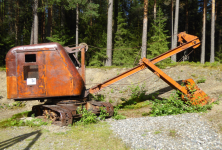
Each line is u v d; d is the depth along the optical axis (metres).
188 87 9.45
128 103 11.75
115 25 29.91
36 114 9.95
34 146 5.45
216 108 8.69
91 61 22.00
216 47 35.94
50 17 24.77
